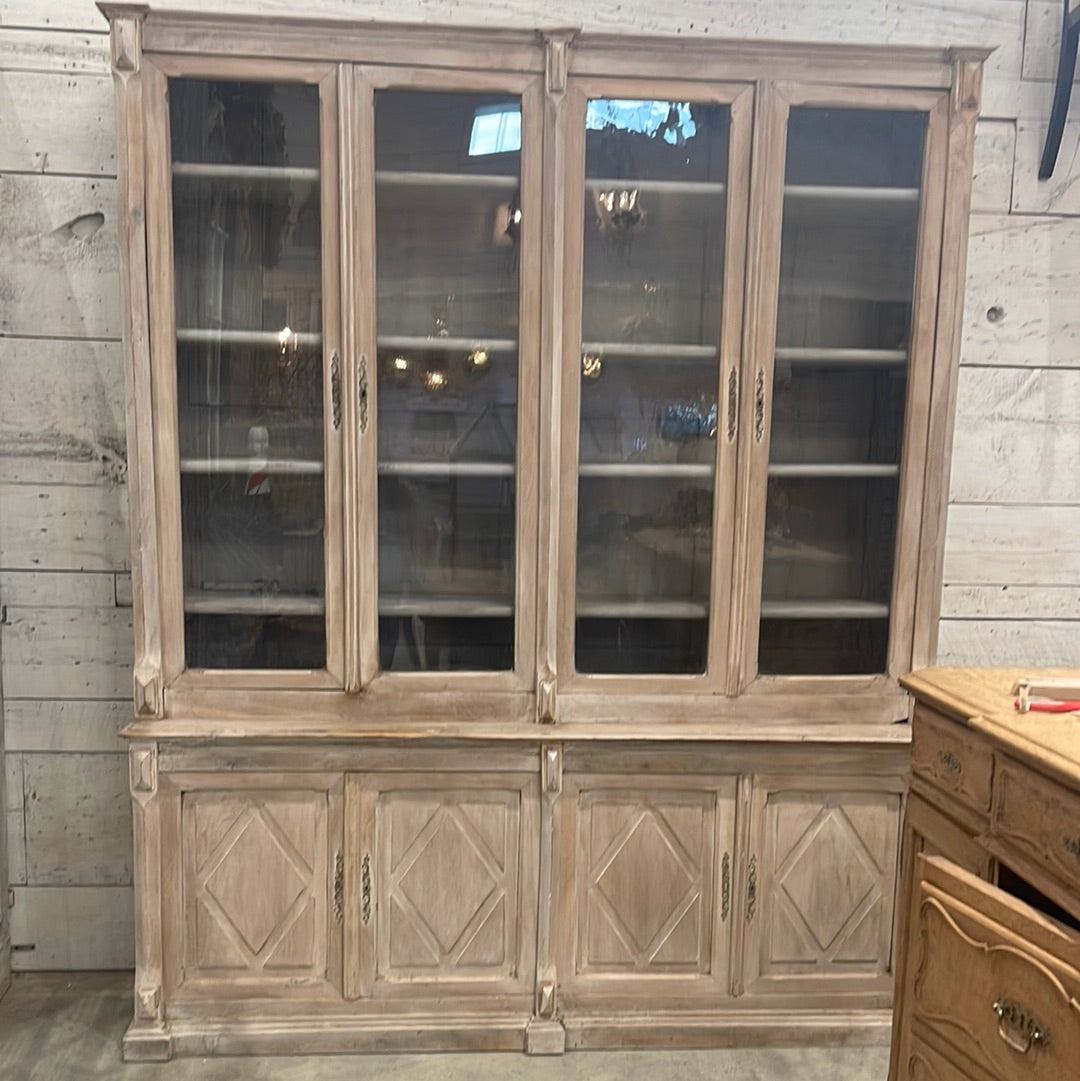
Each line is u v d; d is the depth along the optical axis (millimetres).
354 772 1626
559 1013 1711
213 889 1646
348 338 1536
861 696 1675
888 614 1677
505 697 1645
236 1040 1671
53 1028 1758
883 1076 1654
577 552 1647
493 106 1538
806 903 1704
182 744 1594
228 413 1593
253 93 1509
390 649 1652
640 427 1649
